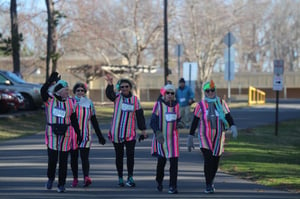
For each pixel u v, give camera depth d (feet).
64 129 49.47
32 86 140.67
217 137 49.47
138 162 69.72
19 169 64.08
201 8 251.19
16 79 142.61
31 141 94.32
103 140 54.24
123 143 53.16
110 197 48.26
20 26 222.28
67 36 219.61
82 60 268.41
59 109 49.24
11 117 121.49
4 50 159.74
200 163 69.36
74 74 247.70
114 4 238.89
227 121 50.01
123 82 52.70
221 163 69.15
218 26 252.83
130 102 52.49
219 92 335.67
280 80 108.88
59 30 212.84
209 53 254.68
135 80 245.04
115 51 245.24
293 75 334.24
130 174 53.36
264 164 69.05
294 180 56.85
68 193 50.06
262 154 79.41
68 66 254.27
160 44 249.96
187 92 109.81
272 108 189.78
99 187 53.11
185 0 247.70
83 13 215.10
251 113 162.20
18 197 48.16
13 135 104.53
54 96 49.65
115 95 53.16
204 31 253.85
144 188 52.65
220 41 252.83
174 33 251.19
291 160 75.31
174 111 49.93
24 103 133.90
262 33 388.78
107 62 242.17
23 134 106.73
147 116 144.66
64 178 50.39
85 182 52.90
